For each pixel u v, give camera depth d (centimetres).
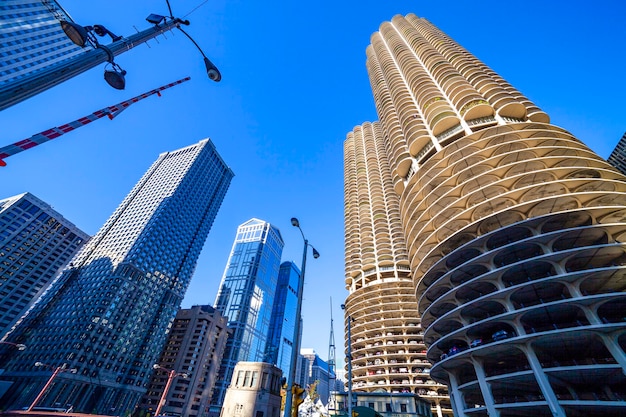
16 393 8500
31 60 11225
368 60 11600
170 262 13988
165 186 16375
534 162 4212
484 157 4772
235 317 17062
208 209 17738
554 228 3728
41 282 12700
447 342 4266
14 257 12194
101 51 1021
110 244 13688
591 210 3412
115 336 10475
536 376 3027
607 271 3075
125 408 10000
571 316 3375
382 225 9150
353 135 13550
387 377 6638
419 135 6162
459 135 5500
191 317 13788
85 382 9112
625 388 3178
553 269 3569
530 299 3619
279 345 19212
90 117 1199
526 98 5916
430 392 6353
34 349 10050
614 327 2822
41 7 12475
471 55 7819
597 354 3378
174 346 12950
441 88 6838
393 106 8144
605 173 4044
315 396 5228
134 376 10688
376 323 7462
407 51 9031
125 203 16300
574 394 3256
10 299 11581
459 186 4566
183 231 15312
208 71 1280
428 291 4466
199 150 18400
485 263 3850
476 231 4162
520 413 3353
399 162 6569
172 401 11112
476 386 3734
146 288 12312
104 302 10562
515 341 3209
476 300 3666
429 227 4828
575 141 4734
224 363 14912
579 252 3244
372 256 8788
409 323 7344
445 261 4247
